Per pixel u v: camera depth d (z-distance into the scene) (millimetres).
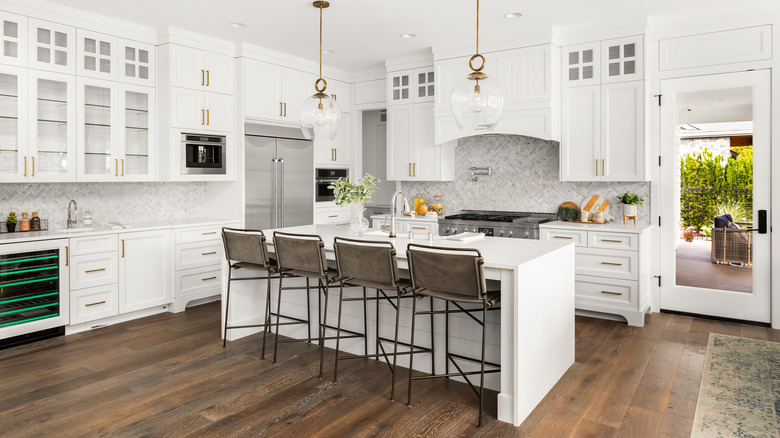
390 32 4973
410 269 2869
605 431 2582
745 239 4469
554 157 5512
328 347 3930
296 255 3424
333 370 3434
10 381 3205
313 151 6234
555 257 3178
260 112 5523
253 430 2590
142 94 4816
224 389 3102
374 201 7008
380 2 4133
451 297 2775
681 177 4719
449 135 5469
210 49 5125
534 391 2865
